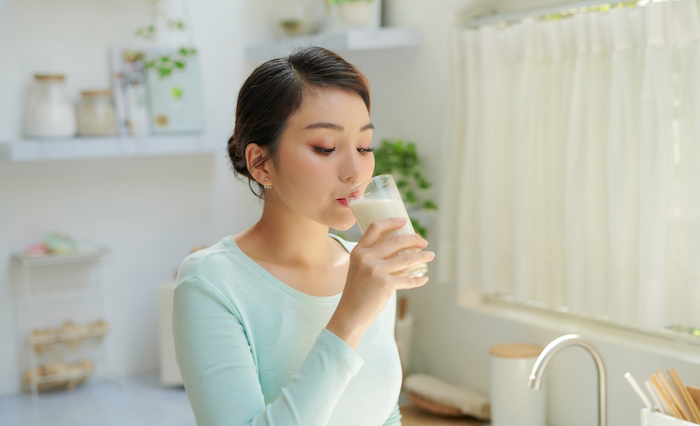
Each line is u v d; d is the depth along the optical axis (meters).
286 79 0.86
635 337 2.48
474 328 3.12
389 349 1.00
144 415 3.25
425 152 3.34
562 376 2.65
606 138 2.38
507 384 2.61
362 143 0.90
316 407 0.75
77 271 3.77
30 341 3.51
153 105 3.71
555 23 2.50
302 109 0.86
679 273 2.20
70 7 3.62
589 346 1.77
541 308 2.91
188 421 3.16
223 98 4.04
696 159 2.09
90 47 3.68
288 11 3.79
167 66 3.74
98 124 3.51
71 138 3.45
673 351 2.30
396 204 0.86
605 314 2.43
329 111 0.85
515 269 2.68
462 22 3.05
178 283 0.90
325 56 0.88
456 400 2.85
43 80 3.39
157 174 3.95
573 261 2.48
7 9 3.48
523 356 2.60
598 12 2.33
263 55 3.87
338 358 0.76
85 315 3.81
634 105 2.26
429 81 3.27
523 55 2.64
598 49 2.36
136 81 3.71
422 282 0.79
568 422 2.64
